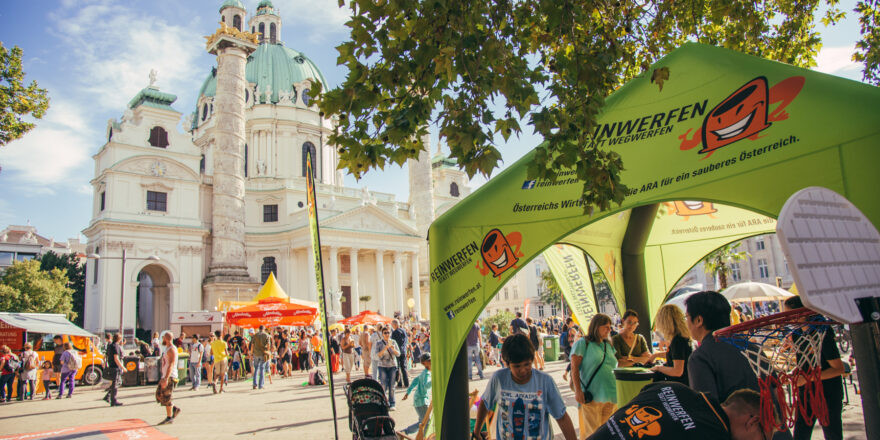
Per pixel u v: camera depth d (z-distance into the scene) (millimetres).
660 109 5266
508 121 5379
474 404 6559
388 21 5109
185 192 51312
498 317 34719
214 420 12562
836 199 2334
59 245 92750
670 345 5066
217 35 47594
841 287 2203
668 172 4965
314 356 29109
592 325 5855
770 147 4441
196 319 32000
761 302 28516
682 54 5434
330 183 68500
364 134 5598
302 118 67312
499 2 5652
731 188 4535
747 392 2652
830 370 4754
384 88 5164
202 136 69062
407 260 64500
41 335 22500
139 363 22844
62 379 18812
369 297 59281
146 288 62719
